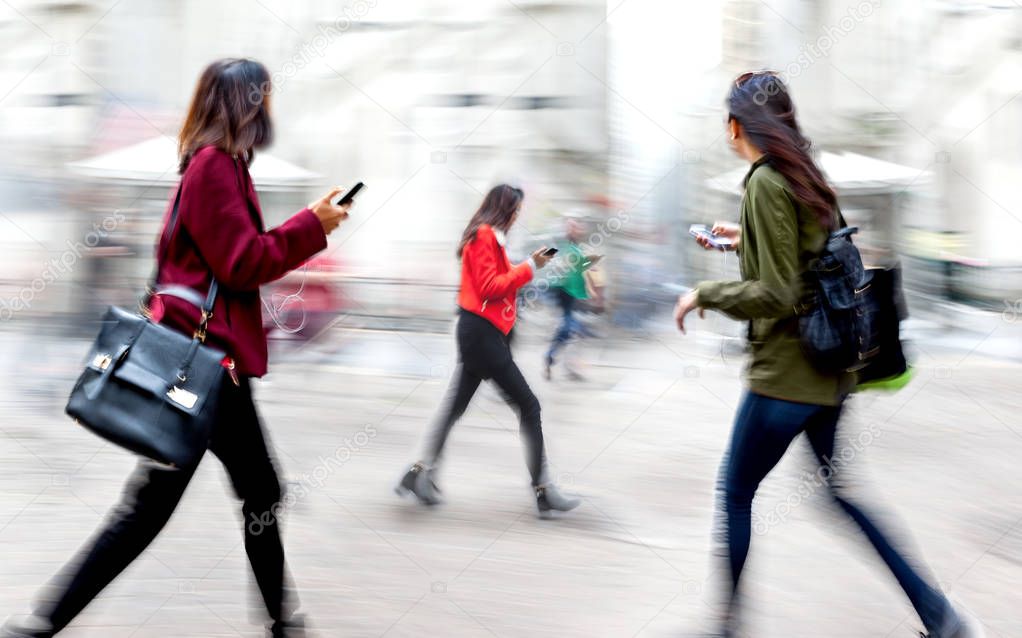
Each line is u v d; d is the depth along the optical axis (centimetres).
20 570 373
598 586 376
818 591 368
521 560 405
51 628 262
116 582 364
